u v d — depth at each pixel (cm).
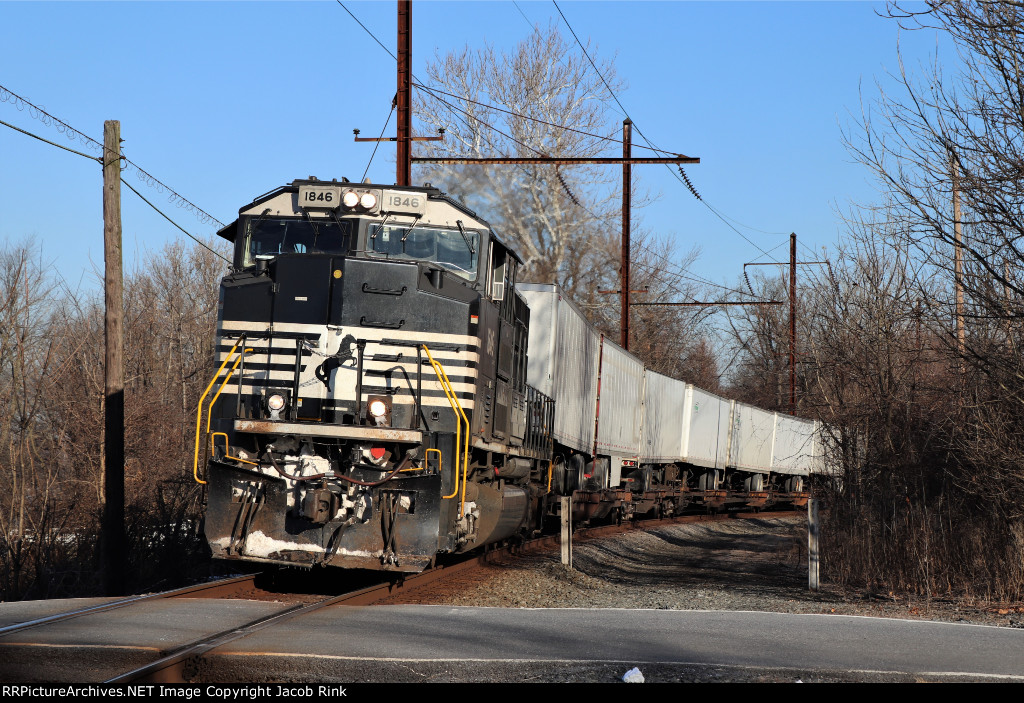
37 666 1002
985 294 1864
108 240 2295
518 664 1009
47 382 3888
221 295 1648
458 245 1748
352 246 1703
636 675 976
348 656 1008
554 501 2922
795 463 5662
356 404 1573
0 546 2492
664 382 4119
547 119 6347
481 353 1698
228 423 1589
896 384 2488
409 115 2858
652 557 3073
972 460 1989
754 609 1673
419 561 1507
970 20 1753
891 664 1041
